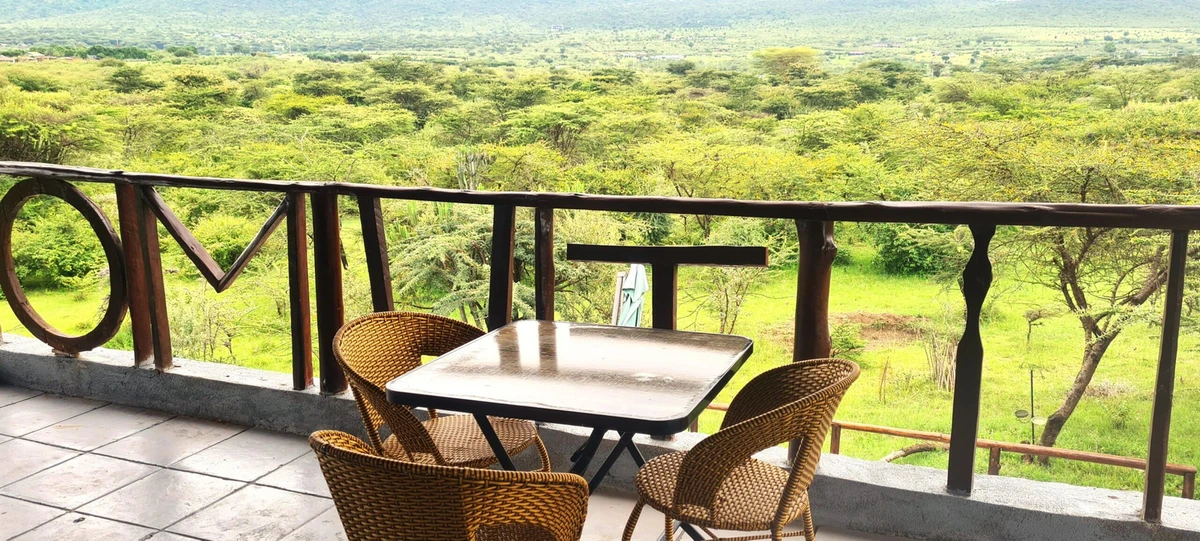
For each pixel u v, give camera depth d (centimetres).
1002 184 1485
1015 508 239
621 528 263
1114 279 1320
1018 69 2875
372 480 157
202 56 4556
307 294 335
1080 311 1327
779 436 181
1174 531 225
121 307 366
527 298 1198
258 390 345
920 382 1697
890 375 1708
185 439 336
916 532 253
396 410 201
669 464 215
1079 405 1566
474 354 228
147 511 277
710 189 2402
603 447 288
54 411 364
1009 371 1648
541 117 3017
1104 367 1647
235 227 2036
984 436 1538
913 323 1767
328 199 319
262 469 309
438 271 1373
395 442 239
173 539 260
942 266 1734
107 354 387
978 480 256
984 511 243
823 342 256
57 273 2391
